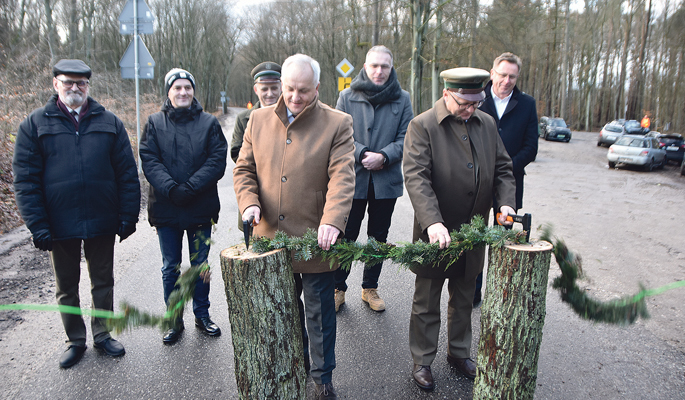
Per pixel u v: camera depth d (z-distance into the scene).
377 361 3.02
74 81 2.78
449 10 16.75
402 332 3.41
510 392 2.11
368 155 3.50
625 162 15.04
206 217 3.30
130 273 4.48
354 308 3.84
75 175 2.82
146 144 3.24
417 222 2.83
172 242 3.27
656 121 33.12
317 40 38.50
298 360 2.16
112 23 28.59
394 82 3.62
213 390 2.68
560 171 14.59
